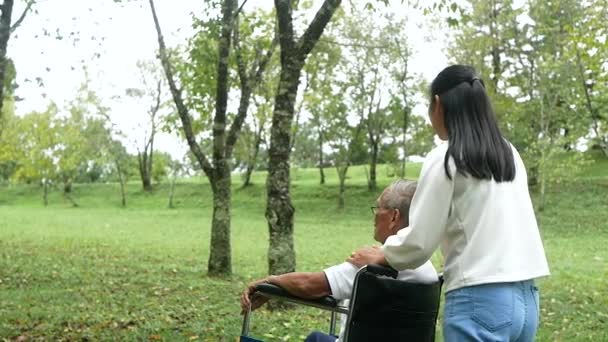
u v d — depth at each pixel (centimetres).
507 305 255
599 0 1230
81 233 2464
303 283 312
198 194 5122
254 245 2134
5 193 5941
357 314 295
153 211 4284
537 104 3014
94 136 5078
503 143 274
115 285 1125
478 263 257
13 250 1717
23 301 929
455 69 284
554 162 2992
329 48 2917
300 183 5131
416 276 309
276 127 890
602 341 742
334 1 854
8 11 1170
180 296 1012
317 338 354
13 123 4981
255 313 847
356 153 4128
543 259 267
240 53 1299
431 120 290
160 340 679
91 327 743
